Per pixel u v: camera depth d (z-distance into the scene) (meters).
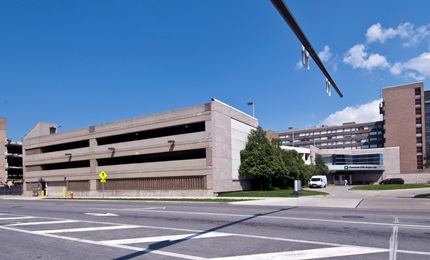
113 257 7.24
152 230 10.70
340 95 14.09
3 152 85.88
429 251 7.18
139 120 37.91
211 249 7.72
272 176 38.09
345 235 9.10
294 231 9.88
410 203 18.56
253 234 9.52
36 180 50.28
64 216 15.90
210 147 32.06
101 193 40.69
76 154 44.06
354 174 87.62
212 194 31.38
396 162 82.88
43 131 52.03
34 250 8.19
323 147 125.31
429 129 87.31
